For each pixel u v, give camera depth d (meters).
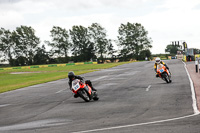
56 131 10.60
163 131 9.22
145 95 19.50
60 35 182.38
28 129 11.48
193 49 76.50
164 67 26.55
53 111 15.66
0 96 27.31
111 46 181.50
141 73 42.62
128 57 175.00
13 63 181.50
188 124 10.04
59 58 182.38
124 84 28.33
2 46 178.25
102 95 21.12
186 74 34.91
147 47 172.00
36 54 184.62
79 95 18.08
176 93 19.41
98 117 12.91
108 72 53.44
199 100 16.08
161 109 13.88
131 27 173.25
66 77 49.06
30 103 20.05
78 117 13.28
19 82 49.81
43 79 50.66
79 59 186.88
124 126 10.51
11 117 14.99
